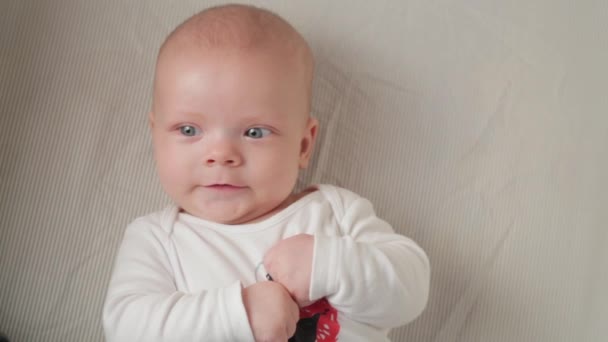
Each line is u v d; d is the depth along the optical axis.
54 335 1.08
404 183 1.17
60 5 1.17
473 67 1.21
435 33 1.22
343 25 1.22
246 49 0.88
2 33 1.14
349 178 1.17
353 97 1.20
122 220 1.13
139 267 0.89
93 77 1.16
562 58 1.21
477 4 1.22
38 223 1.10
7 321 1.07
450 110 1.19
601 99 1.19
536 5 1.22
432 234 1.15
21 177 1.11
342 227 0.95
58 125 1.14
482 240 1.15
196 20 0.94
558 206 1.15
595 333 1.10
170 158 0.90
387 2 1.22
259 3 1.21
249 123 0.87
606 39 1.21
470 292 1.13
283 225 0.93
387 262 0.83
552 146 1.18
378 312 0.83
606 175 1.16
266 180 0.89
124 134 1.15
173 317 0.78
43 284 1.09
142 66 1.17
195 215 0.96
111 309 0.84
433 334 1.11
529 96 1.20
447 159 1.18
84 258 1.11
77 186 1.12
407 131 1.19
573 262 1.13
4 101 1.13
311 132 1.01
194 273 0.89
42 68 1.14
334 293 0.80
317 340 0.87
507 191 1.16
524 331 1.11
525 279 1.13
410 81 1.20
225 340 0.76
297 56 0.94
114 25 1.18
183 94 0.87
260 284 0.80
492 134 1.19
